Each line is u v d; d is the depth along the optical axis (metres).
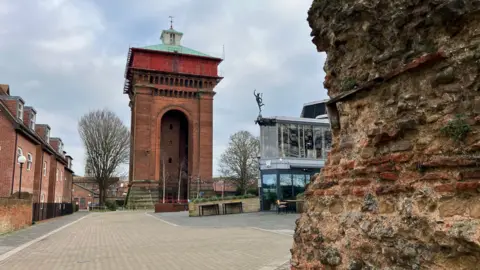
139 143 63.84
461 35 3.80
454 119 3.67
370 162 4.61
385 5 4.73
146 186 63.06
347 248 4.78
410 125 4.11
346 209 4.99
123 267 10.36
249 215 30.36
